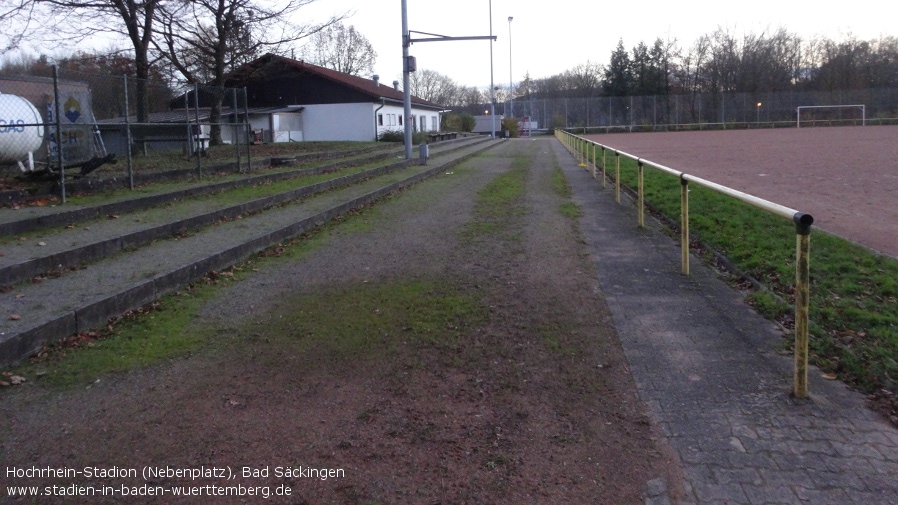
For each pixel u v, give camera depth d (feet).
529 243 32.48
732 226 33.35
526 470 12.47
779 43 248.93
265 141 124.47
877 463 12.39
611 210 43.06
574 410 14.80
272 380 16.55
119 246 28.89
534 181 62.34
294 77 141.18
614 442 13.43
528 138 208.44
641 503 11.46
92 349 18.60
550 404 15.11
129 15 61.98
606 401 15.20
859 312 19.58
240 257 29.19
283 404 15.24
